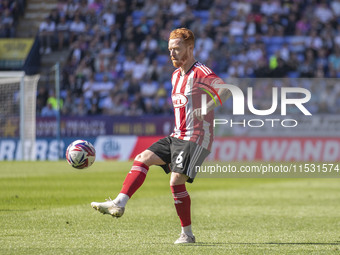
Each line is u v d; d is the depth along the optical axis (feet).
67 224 76.54
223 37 313.32
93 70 297.53
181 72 62.13
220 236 68.49
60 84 280.51
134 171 60.13
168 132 238.68
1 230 70.64
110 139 239.30
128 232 70.44
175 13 322.75
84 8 322.75
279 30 316.60
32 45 294.46
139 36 312.09
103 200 108.88
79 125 238.07
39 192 123.13
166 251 56.18
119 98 275.59
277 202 110.11
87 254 54.13
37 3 340.18
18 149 239.09
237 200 113.39
